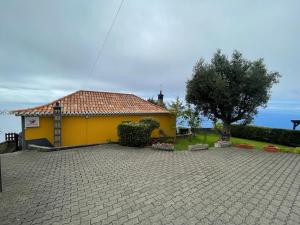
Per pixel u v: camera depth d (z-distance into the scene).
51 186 6.79
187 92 18.59
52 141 14.36
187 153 12.41
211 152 12.86
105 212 5.07
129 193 6.23
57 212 5.05
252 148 14.40
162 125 20.30
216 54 17.39
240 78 16.34
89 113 15.48
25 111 13.51
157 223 4.58
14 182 7.17
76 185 6.89
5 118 15.95
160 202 5.62
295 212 5.12
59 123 13.94
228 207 5.36
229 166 9.47
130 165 9.45
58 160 10.35
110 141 16.25
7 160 10.34
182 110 19.56
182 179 7.54
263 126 21.09
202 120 19.25
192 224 4.54
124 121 16.94
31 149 13.20
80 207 5.32
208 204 5.52
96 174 8.09
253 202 5.68
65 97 17.05
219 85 15.91
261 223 4.59
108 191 6.38
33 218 4.77
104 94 19.98
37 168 8.91
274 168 9.23
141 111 18.69
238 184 7.09
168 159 10.72
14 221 4.63
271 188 6.75
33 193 6.21
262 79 15.93
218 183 7.17
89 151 12.68
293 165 9.81
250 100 16.59
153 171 8.52
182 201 5.70
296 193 6.34
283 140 18.86
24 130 13.46
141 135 14.14
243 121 17.69
